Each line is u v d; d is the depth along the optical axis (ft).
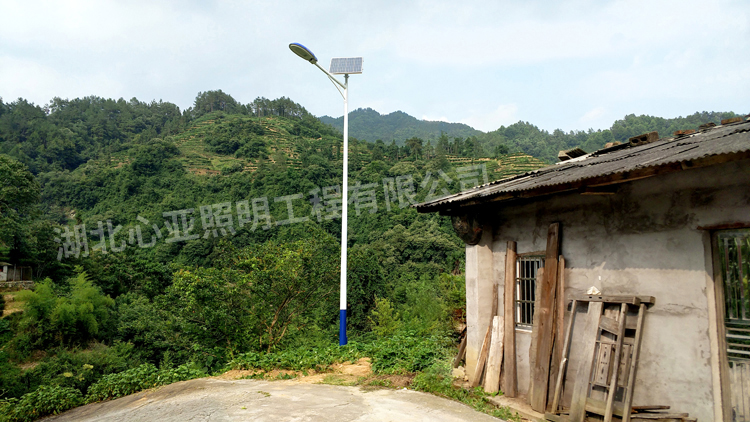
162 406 22.79
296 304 50.72
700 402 14.24
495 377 20.92
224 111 539.70
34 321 72.84
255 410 19.80
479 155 343.87
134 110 516.32
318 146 383.86
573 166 21.59
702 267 14.51
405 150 364.58
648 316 15.80
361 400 20.90
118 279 119.34
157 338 79.71
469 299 23.45
